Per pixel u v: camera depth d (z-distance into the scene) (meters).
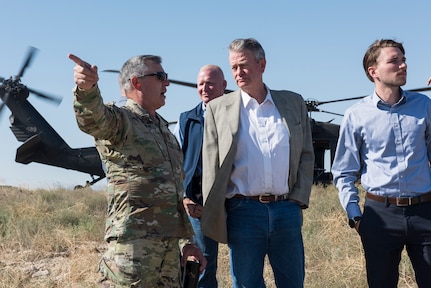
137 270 3.23
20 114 24.02
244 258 3.86
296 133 3.96
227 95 4.10
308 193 3.99
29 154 23.84
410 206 3.84
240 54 3.93
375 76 3.97
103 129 3.20
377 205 3.92
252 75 3.93
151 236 3.30
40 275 6.59
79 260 6.83
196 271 3.64
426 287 3.86
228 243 3.96
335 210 10.43
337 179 4.12
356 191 4.07
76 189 20.36
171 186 3.43
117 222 3.31
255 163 3.86
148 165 3.36
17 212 11.97
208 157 3.97
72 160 24.25
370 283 3.99
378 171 3.92
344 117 4.11
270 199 3.87
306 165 4.03
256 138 3.91
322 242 7.41
